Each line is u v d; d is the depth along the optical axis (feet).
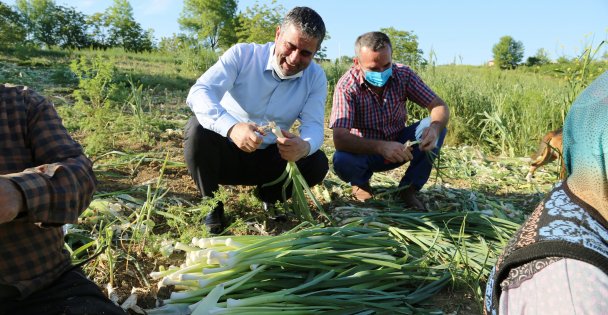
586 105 3.47
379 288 9.42
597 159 3.39
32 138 6.10
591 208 3.55
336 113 14.51
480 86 30.37
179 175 16.05
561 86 28.94
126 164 16.34
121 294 9.06
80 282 6.45
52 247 6.29
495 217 13.21
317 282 8.86
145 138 19.98
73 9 151.84
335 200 14.79
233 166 12.45
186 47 53.78
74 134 20.42
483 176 18.40
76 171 5.64
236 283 8.68
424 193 15.57
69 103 27.02
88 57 56.24
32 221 5.18
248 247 9.23
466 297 9.87
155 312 8.34
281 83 12.32
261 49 12.33
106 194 12.36
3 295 5.97
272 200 13.28
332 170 17.60
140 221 10.78
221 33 169.37
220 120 10.97
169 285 9.16
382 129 14.89
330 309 8.58
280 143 11.01
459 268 10.44
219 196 11.36
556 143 14.38
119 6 153.69
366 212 13.33
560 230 3.49
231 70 12.03
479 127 26.03
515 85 29.89
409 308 9.05
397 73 14.67
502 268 3.71
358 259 9.64
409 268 9.96
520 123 24.62
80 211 5.71
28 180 5.12
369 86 14.37
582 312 3.20
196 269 9.15
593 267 3.28
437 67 36.73
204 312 7.98
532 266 3.50
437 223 12.59
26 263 6.06
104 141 18.61
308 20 11.23
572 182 3.71
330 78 39.47
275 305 8.30
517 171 19.12
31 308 6.04
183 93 35.70
